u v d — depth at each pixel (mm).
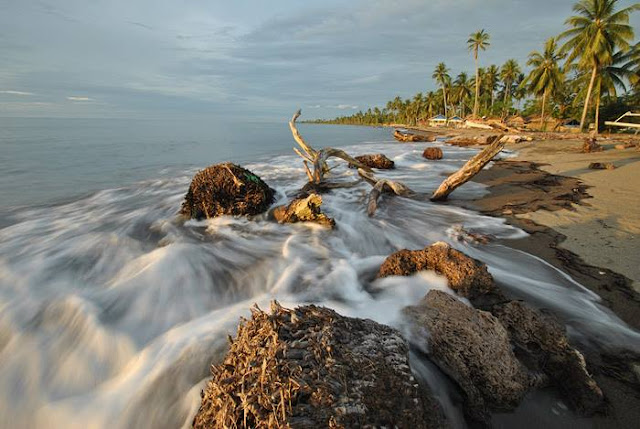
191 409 3230
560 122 49719
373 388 2342
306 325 2820
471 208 9320
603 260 5562
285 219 8180
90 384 3680
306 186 11773
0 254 6465
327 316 2943
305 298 4973
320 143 35250
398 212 9188
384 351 2703
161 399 3377
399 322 3758
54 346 4121
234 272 5891
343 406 2156
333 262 6180
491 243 6695
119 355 4000
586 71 38125
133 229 8000
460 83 80500
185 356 3750
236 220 8398
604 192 9750
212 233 7688
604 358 3453
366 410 2193
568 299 4555
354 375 2391
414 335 3521
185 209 8758
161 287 5301
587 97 35406
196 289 5332
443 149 27547
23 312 4660
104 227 8141
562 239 6562
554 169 14211
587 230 6902
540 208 8633
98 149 24406
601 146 20797
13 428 3312
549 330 3461
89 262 6184
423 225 8039
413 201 10359
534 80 44875
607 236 6523
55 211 9547
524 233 7066
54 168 16172
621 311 4223
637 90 40250
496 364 3029
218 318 4516
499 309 3865
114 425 3232
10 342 4172
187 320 4582
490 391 2979
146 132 50125
